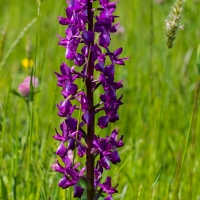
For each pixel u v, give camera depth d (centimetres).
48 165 655
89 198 452
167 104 879
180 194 659
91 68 434
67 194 558
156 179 506
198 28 1109
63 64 433
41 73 746
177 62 1048
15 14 1410
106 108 439
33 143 674
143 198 632
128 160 706
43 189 512
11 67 1134
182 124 837
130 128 841
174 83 945
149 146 757
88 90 437
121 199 643
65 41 431
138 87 920
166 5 1164
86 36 417
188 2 1183
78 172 452
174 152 748
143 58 1031
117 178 684
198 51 488
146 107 884
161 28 1130
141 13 1191
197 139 792
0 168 621
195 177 689
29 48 811
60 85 439
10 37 1262
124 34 1140
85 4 421
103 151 439
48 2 1401
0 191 606
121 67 1001
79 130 446
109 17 430
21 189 653
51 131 786
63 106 432
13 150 629
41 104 895
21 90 676
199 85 513
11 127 658
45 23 1198
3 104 752
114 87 433
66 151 439
